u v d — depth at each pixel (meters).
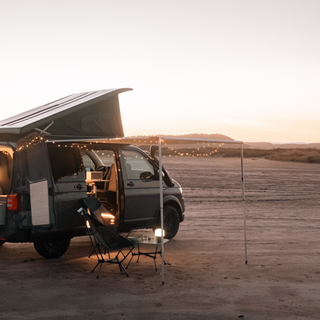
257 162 53.06
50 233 6.61
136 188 8.14
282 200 16.66
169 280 5.85
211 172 30.95
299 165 47.25
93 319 4.39
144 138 5.93
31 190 6.48
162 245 5.75
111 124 7.58
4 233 6.53
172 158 60.47
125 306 4.79
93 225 6.16
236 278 5.98
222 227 10.51
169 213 8.85
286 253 7.68
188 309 4.71
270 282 5.81
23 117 7.07
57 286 5.54
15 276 6.00
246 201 16.00
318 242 8.78
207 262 6.92
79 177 7.10
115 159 7.90
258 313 4.61
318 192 19.91
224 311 4.66
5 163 7.11
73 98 7.96
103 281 5.78
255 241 8.77
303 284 5.73
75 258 7.17
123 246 6.09
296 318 4.48
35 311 4.61
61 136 6.72
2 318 4.39
